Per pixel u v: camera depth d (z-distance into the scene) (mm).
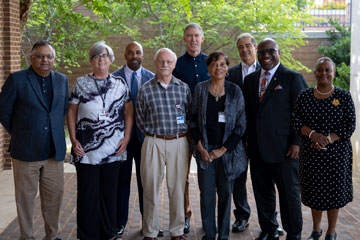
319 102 4402
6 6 7824
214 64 4402
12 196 6355
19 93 4211
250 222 5398
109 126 4434
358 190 6773
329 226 4648
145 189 4664
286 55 13086
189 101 4672
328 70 4316
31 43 14000
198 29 5055
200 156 4504
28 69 4301
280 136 4473
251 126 4656
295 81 4484
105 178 4535
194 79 5086
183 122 4582
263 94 4527
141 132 4836
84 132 4422
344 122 4387
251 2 12539
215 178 4559
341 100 4363
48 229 4520
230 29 13438
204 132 4461
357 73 8102
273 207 4762
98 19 14031
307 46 14320
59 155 4363
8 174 7648
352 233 5031
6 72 7934
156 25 14078
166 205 6004
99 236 4605
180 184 4641
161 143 4559
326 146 4426
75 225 5238
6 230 5066
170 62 4492
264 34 12844
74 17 10562
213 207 4574
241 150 4566
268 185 4719
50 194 4441
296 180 4516
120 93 4500
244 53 5039
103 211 4594
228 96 4453
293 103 4484
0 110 4191
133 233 5031
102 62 4375
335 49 13336
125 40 14391
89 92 4395
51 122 4301
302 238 4871
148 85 4598
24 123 4227
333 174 4453
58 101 4359
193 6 12195
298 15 12766
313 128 4430
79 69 14602
